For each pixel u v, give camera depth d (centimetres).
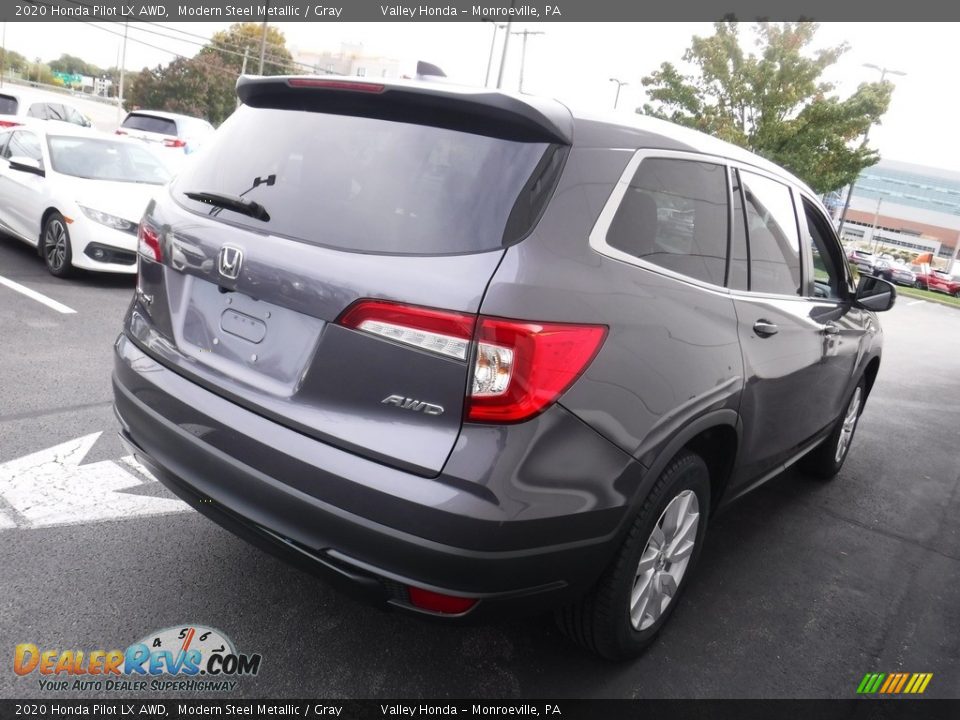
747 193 304
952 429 706
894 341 1409
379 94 230
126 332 278
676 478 251
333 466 203
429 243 206
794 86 2227
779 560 375
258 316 229
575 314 206
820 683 280
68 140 881
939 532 439
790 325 322
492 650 274
